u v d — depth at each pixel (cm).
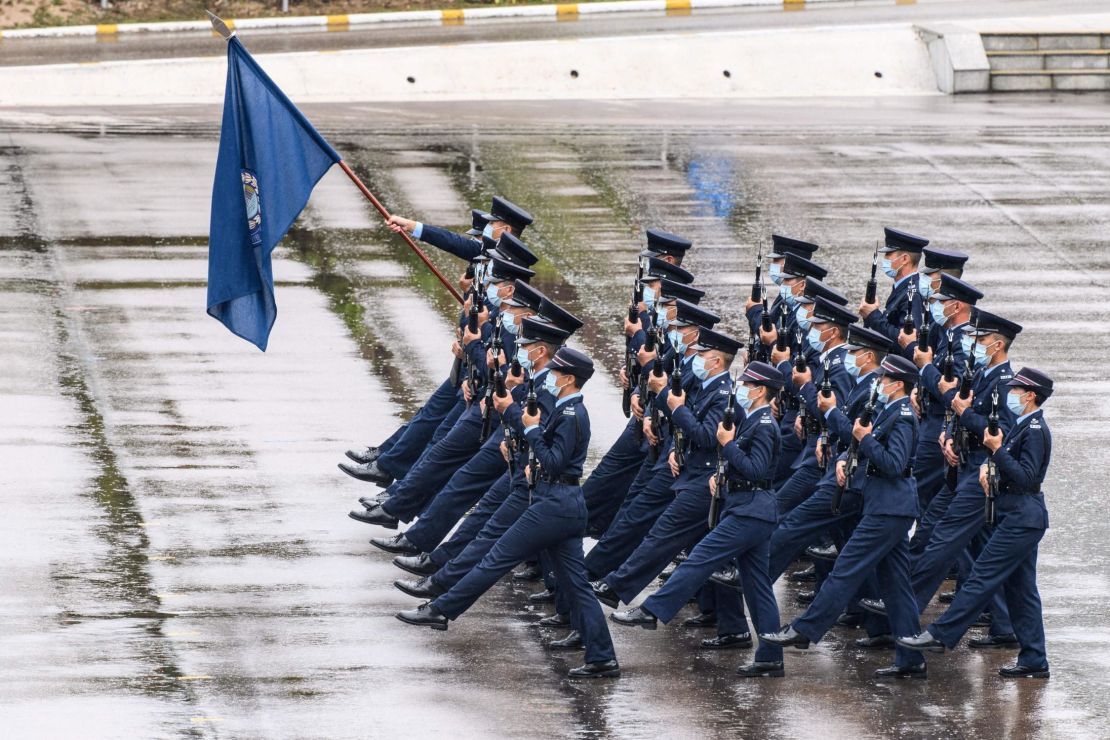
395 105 7912
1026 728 2548
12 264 5272
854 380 3075
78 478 3612
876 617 2956
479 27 9531
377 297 5134
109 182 6272
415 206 6012
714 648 2944
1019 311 5041
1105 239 5847
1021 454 2772
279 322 4847
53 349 4528
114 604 2967
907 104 8219
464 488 3120
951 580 3362
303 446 3884
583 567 2800
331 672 2719
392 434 3825
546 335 2898
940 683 2767
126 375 4344
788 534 2973
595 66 8506
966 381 2941
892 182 6488
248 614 2959
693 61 8606
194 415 4066
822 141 7188
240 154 3431
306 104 7844
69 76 8062
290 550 3291
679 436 2908
